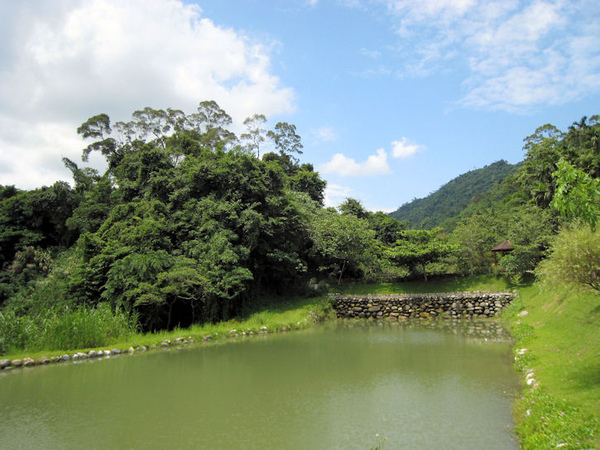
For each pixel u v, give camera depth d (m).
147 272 20.97
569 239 9.34
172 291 20.67
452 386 11.04
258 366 13.98
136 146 42.66
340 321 27.34
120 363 14.57
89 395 10.75
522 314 21.97
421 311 27.81
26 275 26.83
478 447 7.11
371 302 28.80
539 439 6.41
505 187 71.12
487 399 9.80
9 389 11.33
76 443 7.73
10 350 14.95
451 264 31.61
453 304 27.30
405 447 7.23
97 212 31.27
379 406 9.62
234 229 25.67
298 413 9.24
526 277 28.11
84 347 16.34
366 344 17.88
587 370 9.12
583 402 7.36
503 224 35.84
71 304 20.69
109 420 8.91
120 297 20.34
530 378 10.09
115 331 17.80
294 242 30.89
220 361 14.81
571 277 9.20
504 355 14.67
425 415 8.89
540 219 27.69
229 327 21.83
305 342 18.72
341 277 34.28
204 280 21.73
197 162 28.50
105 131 42.38
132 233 22.92
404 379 11.95
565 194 7.30
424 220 104.62
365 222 33.16
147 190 27.92
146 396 10.66
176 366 14.05
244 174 27.55
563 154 38.56
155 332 20.19
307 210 34.12
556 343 12.82
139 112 44.19
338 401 10.07
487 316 26.42
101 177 41.41
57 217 32.69
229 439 7.80
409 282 32.03
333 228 31.34
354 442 7.54
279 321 24.48
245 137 50.25
